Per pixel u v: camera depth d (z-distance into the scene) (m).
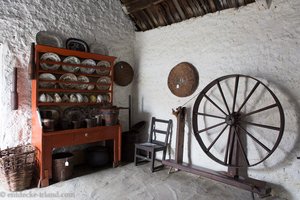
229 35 3.42
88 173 3.62
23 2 3.30
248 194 2.98
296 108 2.84
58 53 3.44
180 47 4.02
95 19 4.13
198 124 3.78
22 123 3.32
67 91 3.60
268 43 3.06
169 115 4.18
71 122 3.53
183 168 3.51
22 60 3.30
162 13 4.13
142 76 4.63
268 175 3.05
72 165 3.46
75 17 3.86
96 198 2.79
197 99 3.42
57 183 3.19
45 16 3.51
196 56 3.80
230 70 3.41
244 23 3.27
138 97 4.70
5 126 3.19
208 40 3.65
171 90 4.10
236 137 3.14
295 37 2.85
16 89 3.19
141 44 4.66
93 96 3.96
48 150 3.13
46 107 3.54
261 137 3.12
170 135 4.12
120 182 3.30
